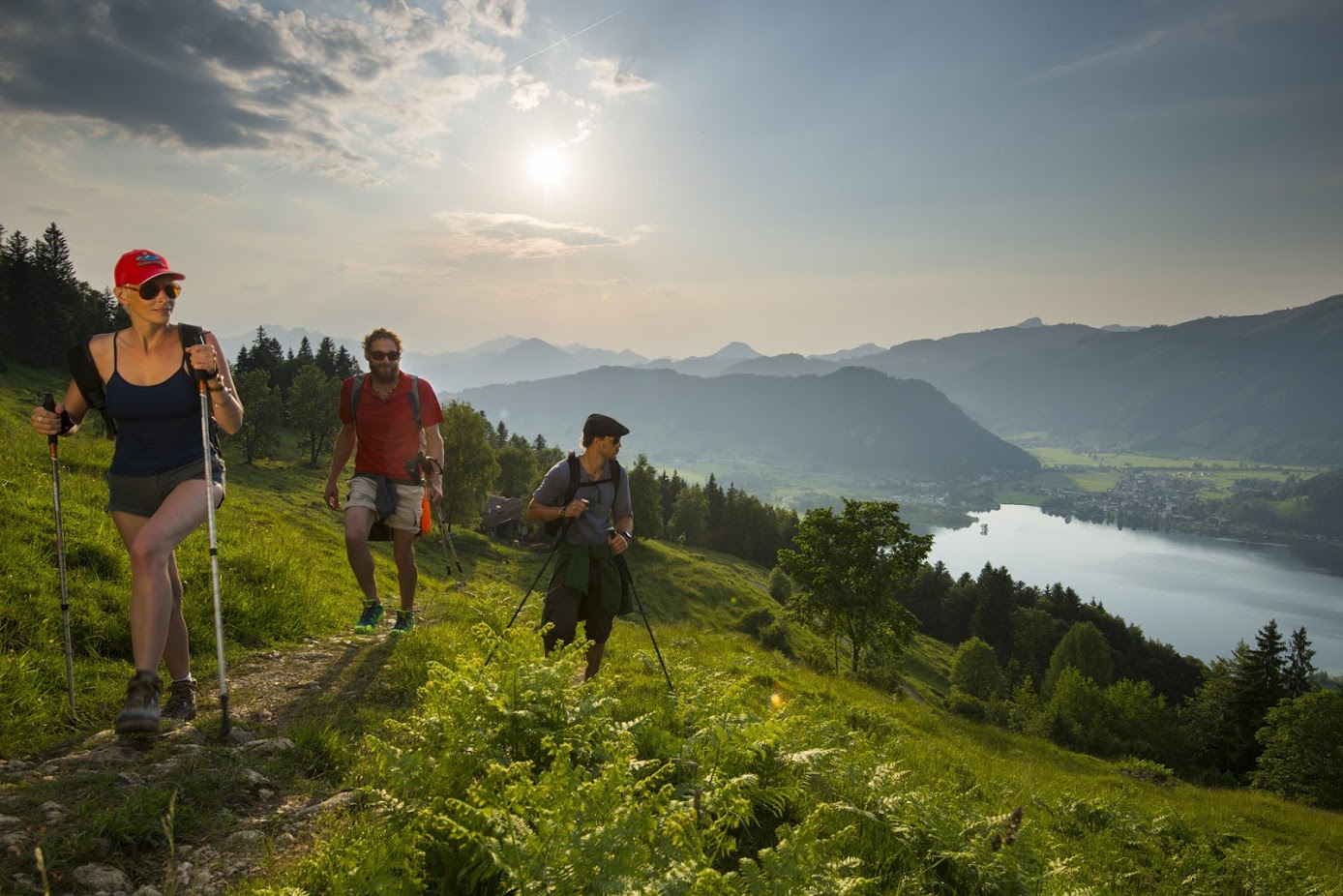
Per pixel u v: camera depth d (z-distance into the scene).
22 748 4.23
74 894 2.95
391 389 7.48
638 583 79.50
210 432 4.85
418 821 3.26
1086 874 6.85
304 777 4.41
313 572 11.56
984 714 77.62
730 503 165.75
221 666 4.76
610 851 3.05
